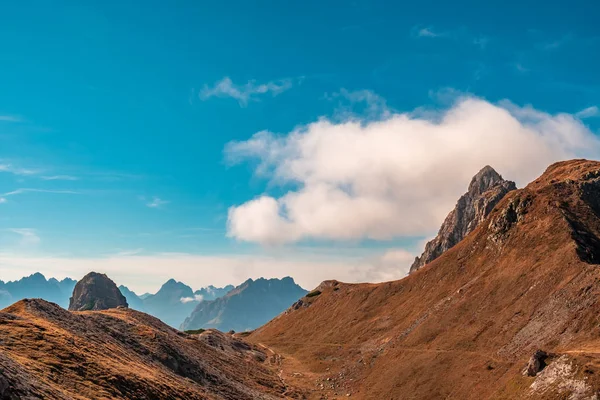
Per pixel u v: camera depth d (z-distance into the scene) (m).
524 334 131.00
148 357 111.44
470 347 144.25
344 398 153.12
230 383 130.38
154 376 92.44
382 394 145.75
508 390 108.06
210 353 160.50
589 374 89.94
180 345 141.88
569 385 91.75
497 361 127.62
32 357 70.62
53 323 92.44
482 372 126.69
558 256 154.00
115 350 98.62
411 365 152.25
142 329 126.50
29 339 76.62
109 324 122.31
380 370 163.62
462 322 161.75
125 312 153.25
